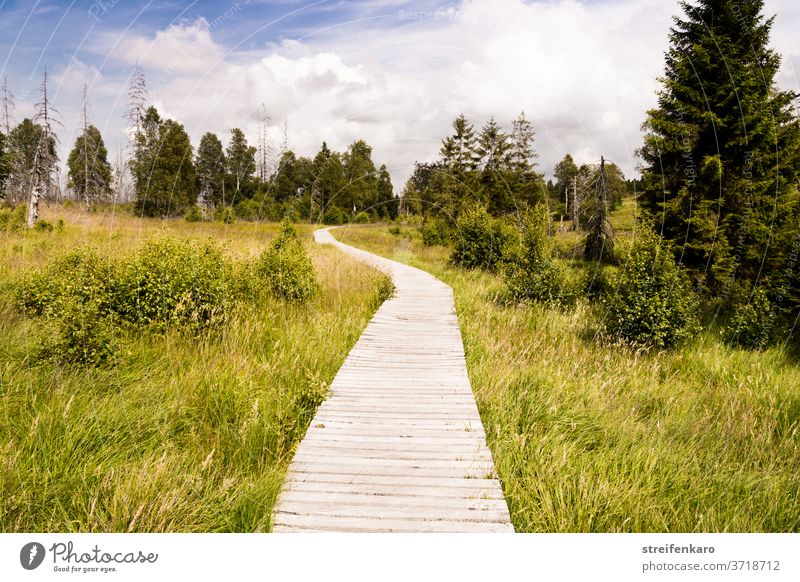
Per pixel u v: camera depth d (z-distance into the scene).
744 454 4.76
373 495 3.47
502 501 3.42
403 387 5.79
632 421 5.13
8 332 6.30
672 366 7.65
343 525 3.14
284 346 6.79
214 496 3.46
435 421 4.78
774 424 5.42
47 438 3.75
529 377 6.26
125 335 6.51
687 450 4.64
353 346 7.79
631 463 4.19
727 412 5.68
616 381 6.60
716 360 7.55
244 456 4.14
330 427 4.63
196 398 4.92
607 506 3.54
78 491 3.32
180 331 6.81
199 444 4.21
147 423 4.32
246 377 5.41
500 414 5.04
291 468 3.83
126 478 3.46
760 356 7.97
